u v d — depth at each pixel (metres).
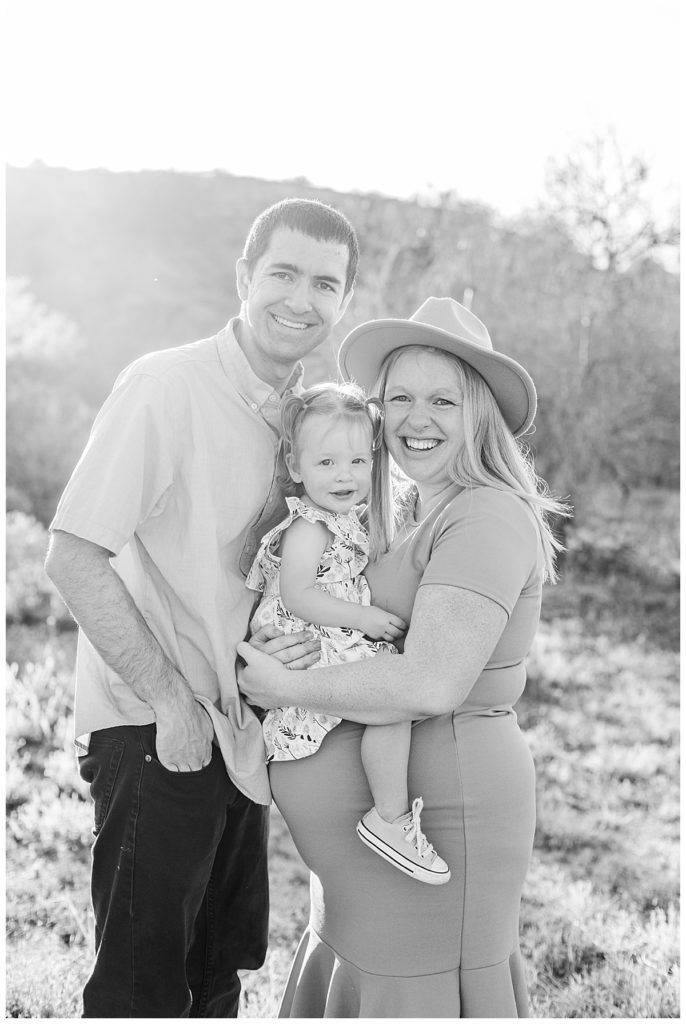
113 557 2.91
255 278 2.85
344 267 2.88
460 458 2.72
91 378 11.95
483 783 2.59
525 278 12.27
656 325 12.09
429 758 2.61
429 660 2.45
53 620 7.86
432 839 2.59
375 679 2.50
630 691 7.72
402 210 13.39
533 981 4.08
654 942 4.39
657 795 6.16
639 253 12.55
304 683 2.61
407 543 2.79
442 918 2.58
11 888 4.66
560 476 11.44
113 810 2.80
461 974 2.63
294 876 5.08
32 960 4.01
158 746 2.69
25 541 8.92
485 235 12.67
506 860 2.62
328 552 2.81
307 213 2.80
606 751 6.62
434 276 12.11
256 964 3.28
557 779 6.26
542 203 12.90
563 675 7.95
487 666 2.65
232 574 2.87
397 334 2.78
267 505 2.89
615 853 5.43
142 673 2.64
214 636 2.78
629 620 9.32
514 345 11.78
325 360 11.16
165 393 2.70
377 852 2.58
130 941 2.78
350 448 2.78
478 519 2.57
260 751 2.86
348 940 2.68
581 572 10.41
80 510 2.58
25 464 10.20
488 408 2.76
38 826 5.18
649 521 11.17
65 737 6.19
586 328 11.95
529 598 2.69
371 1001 2.62
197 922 3.17
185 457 2.75
